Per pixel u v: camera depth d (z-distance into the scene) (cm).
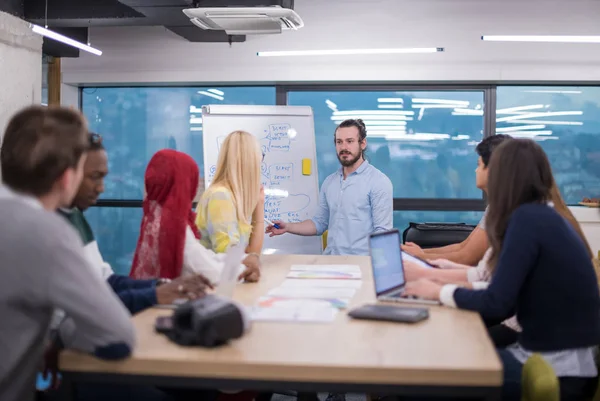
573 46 604
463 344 167
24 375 151
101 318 146
